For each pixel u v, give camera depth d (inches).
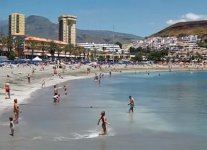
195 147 1284.4
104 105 2395.4
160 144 1320.1
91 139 1369.3
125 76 6786.4
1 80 3762.3
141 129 1590.8
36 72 5285.4
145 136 1451.8
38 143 1285.7
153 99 2869.1
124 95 3154.5
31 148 1211.9
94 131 1519.4
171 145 1309.1
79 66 7628.0
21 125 1617.9
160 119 1868.8
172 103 2593.5
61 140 1341.0
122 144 1304.1
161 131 1561.3
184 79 6156.5
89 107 2283.5
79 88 3804.1
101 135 1444.4
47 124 1657.2
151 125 1694.1
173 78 6471.5
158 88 4050.2
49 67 6638.8
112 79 5689.0
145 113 2074.3
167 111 2174.0
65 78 5206.7
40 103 2418.8
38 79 4458.7
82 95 3063.5
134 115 1988.2
